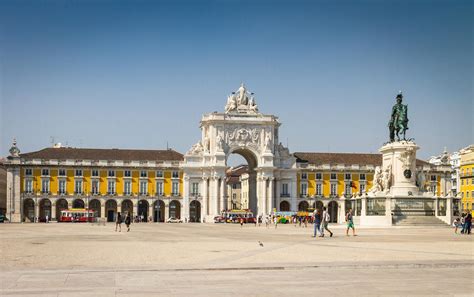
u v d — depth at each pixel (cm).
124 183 8131
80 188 8044
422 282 1120
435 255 1638
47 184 7981
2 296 955
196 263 1414
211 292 1004
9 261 1480
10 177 7888
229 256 1620
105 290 1014
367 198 4016
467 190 8094
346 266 1333
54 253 1739
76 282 1100
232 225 5781
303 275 1212
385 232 3145
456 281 1132
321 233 2745
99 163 8075
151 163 8156
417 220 3838
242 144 8100
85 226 4944
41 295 963
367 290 1029
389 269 1315
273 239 2552
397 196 3872
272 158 8100
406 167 3972
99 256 1633
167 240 2500
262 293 997
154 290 1019
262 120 8131
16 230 3788
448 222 3859
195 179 8075
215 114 8050
